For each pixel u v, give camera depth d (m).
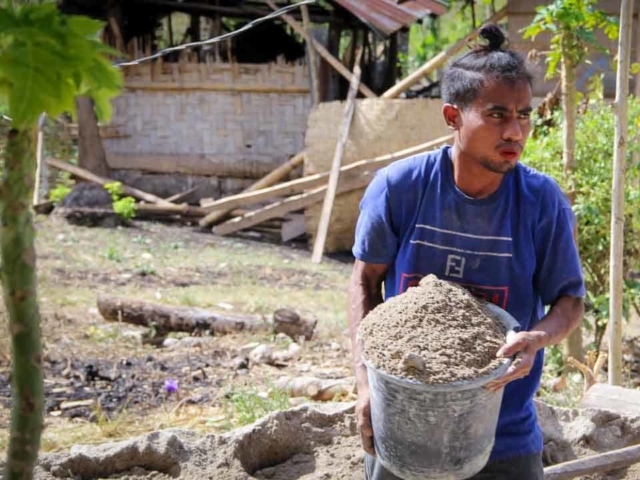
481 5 20.44
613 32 5.95
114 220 13.32
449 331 2.46
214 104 14.58
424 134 12.77
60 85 1.59
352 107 13.04
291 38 15.16
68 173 14.84
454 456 2.42
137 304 7.60
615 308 5.00
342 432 4.25
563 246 2.65
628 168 6.45
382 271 2.77
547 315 2.63
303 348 7.22
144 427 5.38
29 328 1.82
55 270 9.98
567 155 6.11
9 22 1.58
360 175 12.80
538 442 2.78
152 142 14.83
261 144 14.55
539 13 5.91
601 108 6.72
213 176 14.76
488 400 2.41
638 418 4.45
